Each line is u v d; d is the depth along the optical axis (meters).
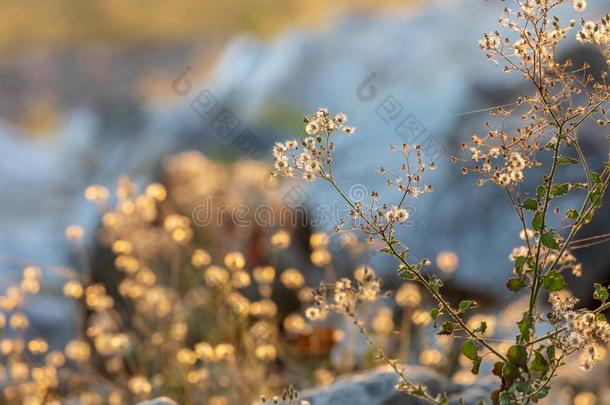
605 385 6.67
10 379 6.57
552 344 3.32
